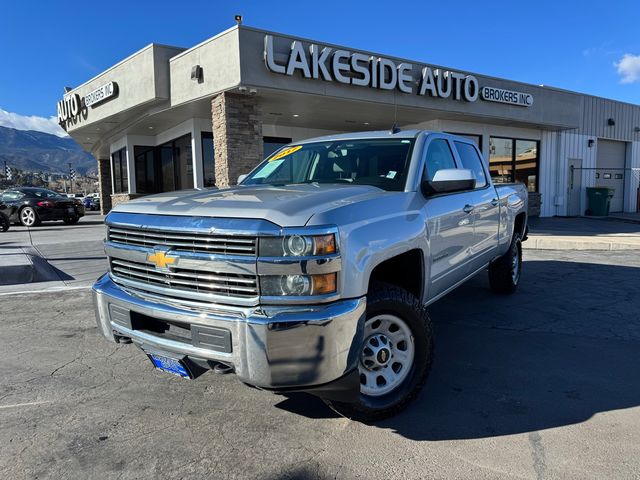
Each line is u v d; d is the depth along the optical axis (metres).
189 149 16.58
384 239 2.99
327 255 2.61
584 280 7.50
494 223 5.35
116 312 3.20
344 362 2.66
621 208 24.08
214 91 11.84
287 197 2.94
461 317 5.56
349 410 3.05
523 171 19.94
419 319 3.27
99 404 3.49
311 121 16.80
